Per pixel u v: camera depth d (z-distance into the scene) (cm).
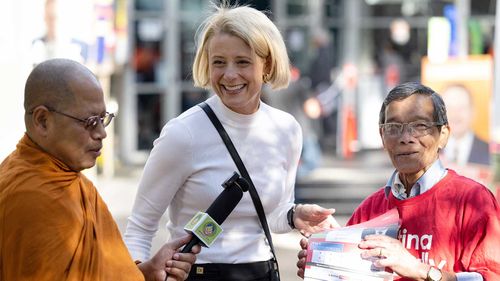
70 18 1138
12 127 1122
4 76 1121
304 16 2152
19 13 1124
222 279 554
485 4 2142
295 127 586
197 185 551
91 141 440
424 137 491
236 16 543
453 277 466
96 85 442
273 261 573
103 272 439
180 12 2136
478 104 1173
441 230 483
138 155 2111
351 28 2177
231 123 557
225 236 556
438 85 1194
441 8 2158
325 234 502
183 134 546
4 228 421
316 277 493
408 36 2177
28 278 418
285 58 556
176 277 499
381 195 530
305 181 1706
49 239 418
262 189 562
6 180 427
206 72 569
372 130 2138
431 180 493
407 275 465
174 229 568
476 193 482
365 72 2166
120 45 1738
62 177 432
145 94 2123
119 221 1396
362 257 479
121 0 1731
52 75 434
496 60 1023
